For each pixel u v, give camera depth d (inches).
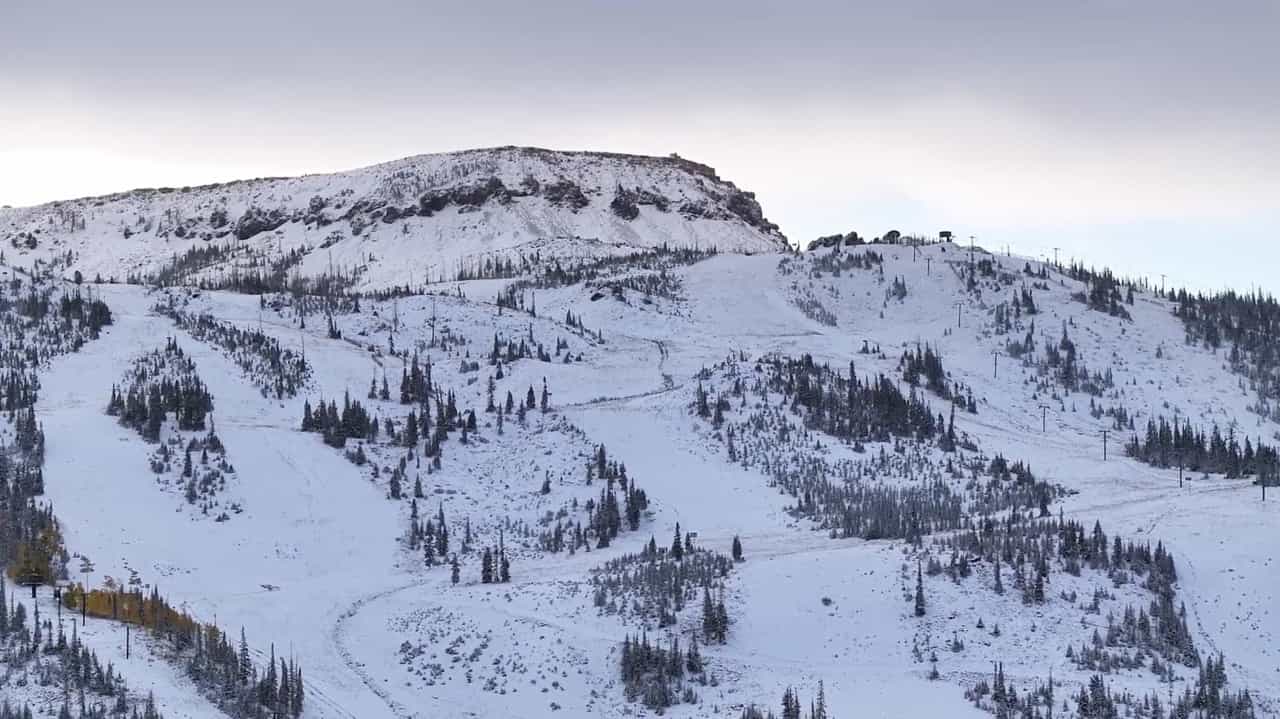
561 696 6092.5
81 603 6560.0
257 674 6117.1
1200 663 6254.9
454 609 7052.2
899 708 5792.3
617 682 6156.5
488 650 6545.3
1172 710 5684.1
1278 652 6476.4
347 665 6471.5
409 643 6707.7
